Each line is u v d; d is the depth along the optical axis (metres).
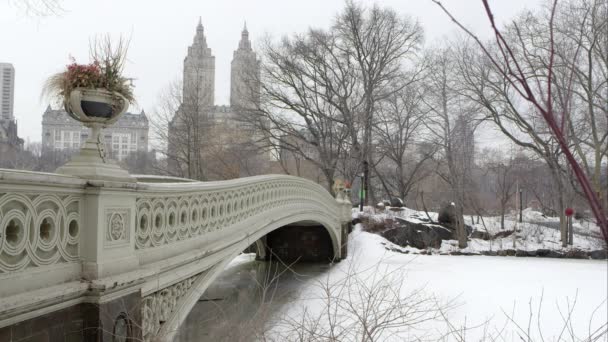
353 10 40.84
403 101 42.00
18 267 4.22
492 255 33.38
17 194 4.18
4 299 3.94
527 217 45.75
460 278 21.77
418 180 46.62
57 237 4.74
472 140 40.78
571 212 12.52
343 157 43.00
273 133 42.66
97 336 4.89
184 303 8.02
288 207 16.48
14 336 4.12
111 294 5.19
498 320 15.36
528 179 51.94
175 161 39.62
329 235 27.91
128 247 5.82
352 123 40.50
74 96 5.31
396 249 32.06
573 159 1.33
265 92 42.12
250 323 5.59
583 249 33.28
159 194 6.88
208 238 9.08
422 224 35.72
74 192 4.99
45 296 4.34
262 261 27.92
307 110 42.56
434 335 11.94
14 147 30.78
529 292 19.61
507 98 32.00
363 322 5.94
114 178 5.51
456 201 35.78
